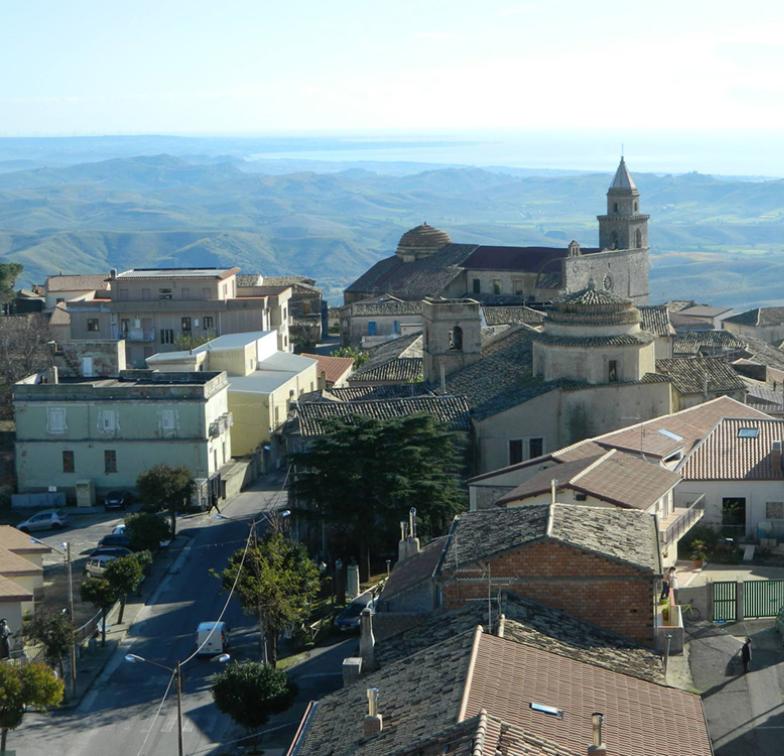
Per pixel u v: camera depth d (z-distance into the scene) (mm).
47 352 162875
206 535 101625
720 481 77250
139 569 80500
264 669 62312
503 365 111250
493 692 41000
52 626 71812
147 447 114562
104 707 68562
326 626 75750
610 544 52781
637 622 51406
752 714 52281
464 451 99688
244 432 127062
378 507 83500
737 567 73188
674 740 40750
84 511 112625
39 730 65688
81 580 91375
